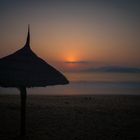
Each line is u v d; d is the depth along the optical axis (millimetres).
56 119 10734
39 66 7203
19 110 12492
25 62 7230
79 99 16703
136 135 8797
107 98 17438
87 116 11414
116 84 32719
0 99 16031
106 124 10141
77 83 33844
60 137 8375
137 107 13812
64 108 13172
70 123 10156
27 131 8867
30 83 6770
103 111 12594
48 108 13094
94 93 22172
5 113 11758
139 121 10703
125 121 10672
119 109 13148
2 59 7387
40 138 8172
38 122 10188
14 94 19312
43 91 23500
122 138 8430
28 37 7758
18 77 6793
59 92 22844
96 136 8586
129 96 18844
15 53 7543
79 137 8430
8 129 9125
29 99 16234
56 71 7285
